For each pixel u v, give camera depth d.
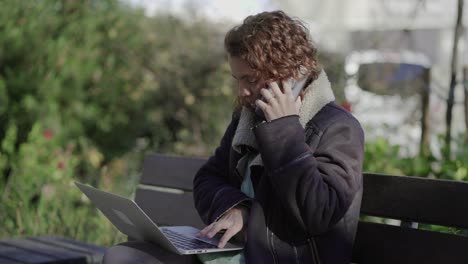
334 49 6.41
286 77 2.20
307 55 2.23
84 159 6.25
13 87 5.96
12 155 5.02
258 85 2.24
